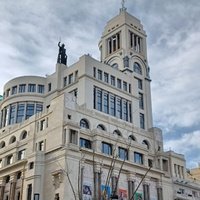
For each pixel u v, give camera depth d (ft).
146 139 340.80
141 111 378.53
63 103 280.10
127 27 414.41
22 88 384.68
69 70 359.25
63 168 247.70
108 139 291.17
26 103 374.43
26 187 261.44
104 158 273.95
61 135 266.57
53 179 252.01
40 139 288.30
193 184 352.90
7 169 294.25
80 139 279.28
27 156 280.92
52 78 378.32
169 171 336.08
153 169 310.65
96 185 259.80
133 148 306.76
